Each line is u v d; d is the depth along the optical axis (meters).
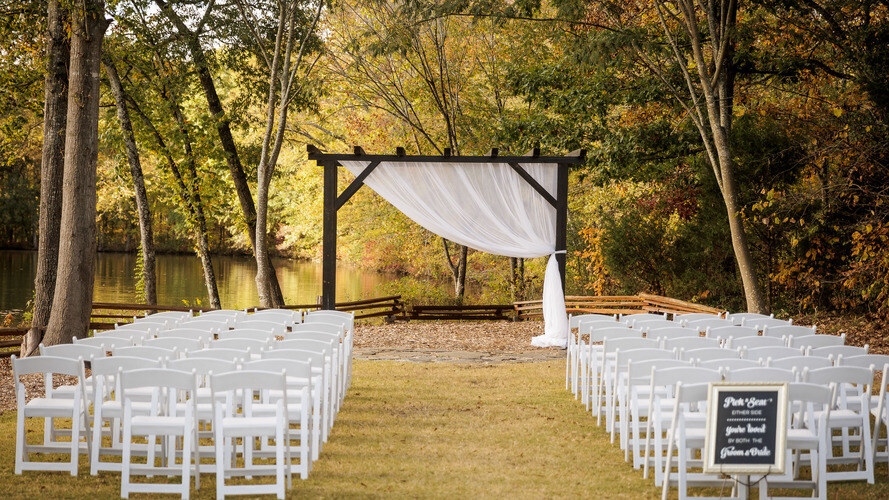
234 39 18.77
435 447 6.48
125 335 7.74
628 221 18.92
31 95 15.82
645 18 16.81
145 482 5.66
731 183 13.72
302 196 28.34
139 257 20.44
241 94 20.11
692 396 4.92
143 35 17.55
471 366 11.27
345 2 20.77
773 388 4.66
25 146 32.88
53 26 12.21
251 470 5.31
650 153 17.38
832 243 15.44
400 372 10.61
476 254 28.02
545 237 13.88
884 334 13.35
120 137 18.39
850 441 6.61
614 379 6.82
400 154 13.45
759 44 16.20
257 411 5.79
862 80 13.84
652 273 18.80
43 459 6.22
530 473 5.72
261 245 18.39
